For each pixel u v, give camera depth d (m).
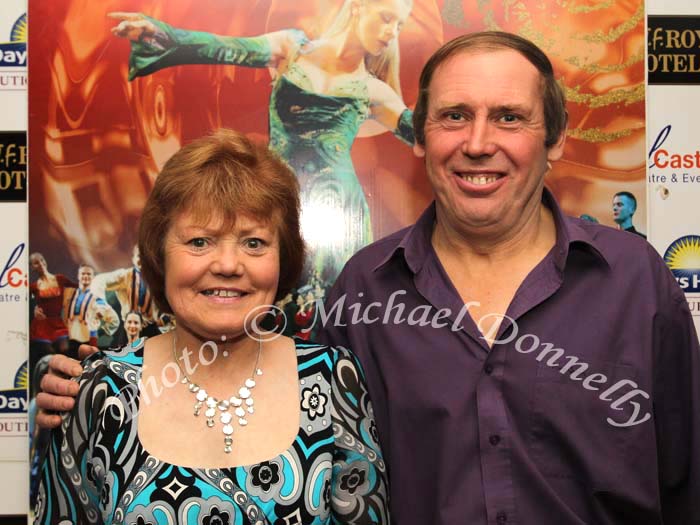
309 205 2.01
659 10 2.03
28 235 1.99
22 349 2.02
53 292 1.99
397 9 2.00
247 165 1.37
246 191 1.33
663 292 1.56
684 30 2.03
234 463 1.32
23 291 2.02
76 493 1.34
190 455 1.32
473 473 1.49
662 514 1.70
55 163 1.99
